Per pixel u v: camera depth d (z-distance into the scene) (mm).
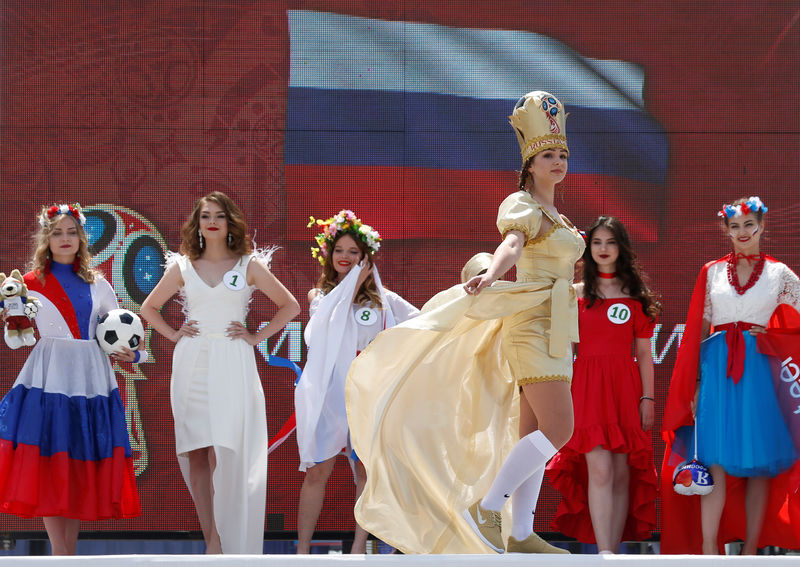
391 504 12453
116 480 14562
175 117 17797
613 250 15766
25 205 17641
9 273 17531
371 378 12586
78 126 17734
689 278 17734
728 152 17828
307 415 15289
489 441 12992
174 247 17719
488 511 13039
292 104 17859
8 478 14055
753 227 15188
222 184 17812
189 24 17859
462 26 17953
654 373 17609
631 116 17859
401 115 17906
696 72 17875
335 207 17828
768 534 15305
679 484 14703
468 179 17859
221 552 14703
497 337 13023
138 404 17469
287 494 17469
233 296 15125
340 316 15664
